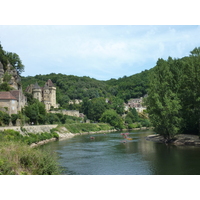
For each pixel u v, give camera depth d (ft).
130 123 512.63
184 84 213.66
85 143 225.35
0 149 83.71
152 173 105.60
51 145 209.67
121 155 153.48
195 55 215.72
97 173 106.63
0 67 322.14
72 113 495.82
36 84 453.99
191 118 213.25
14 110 248.93
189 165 118.93
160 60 237.86
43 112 334.85
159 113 211.61
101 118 506.48
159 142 222.48
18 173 74.64
